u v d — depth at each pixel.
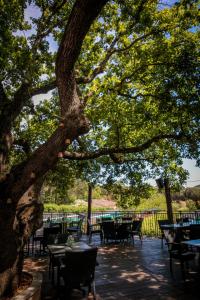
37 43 5.88
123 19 6.29
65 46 3.32
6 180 3.95
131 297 4.57
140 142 9.61
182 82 6.17
